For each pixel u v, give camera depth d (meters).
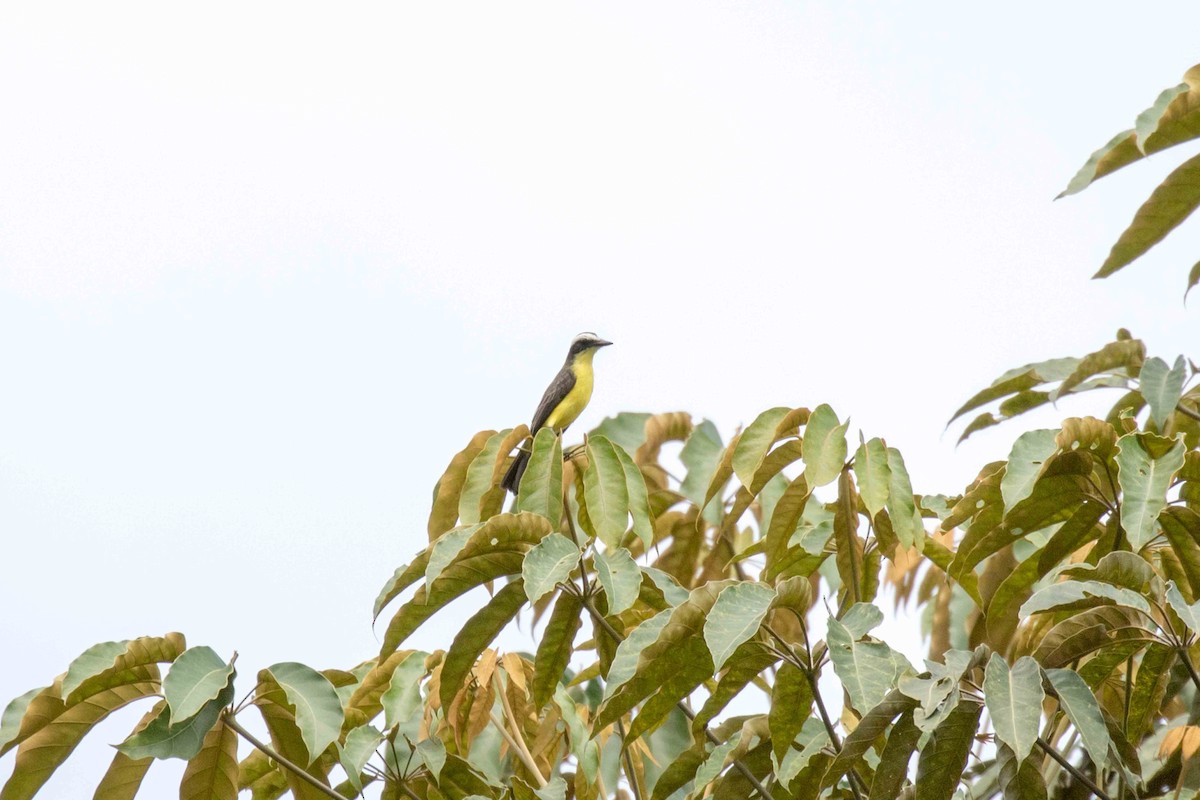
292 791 9.73
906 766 8.05
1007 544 10.22
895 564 12.57
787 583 8.49
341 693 10.89
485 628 9.95
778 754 8.99
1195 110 10.70
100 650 8.94
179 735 8.62
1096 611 8.50
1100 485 9.74
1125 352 11.27
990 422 12.18
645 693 8.82
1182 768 8.90
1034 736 7.08
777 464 10.77
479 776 10.58
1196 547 9.56
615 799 12.41
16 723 9.02
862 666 8.09
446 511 11.20
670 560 13.12
